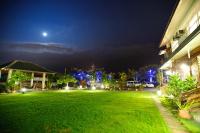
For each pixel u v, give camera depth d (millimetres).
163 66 22859
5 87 29328
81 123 7270
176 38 17594
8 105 13000
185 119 7664
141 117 8281
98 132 6062
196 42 9797
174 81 11695
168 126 6648
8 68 37719
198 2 11773
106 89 42688
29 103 14133
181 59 15320
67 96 21125
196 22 13016
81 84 54938
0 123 7484
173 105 11570
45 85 46156
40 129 6531
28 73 42031
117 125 6898
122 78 46375
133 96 20656
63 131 6238
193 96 9211
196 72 12953
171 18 14945
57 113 9570
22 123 7430
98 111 10023
